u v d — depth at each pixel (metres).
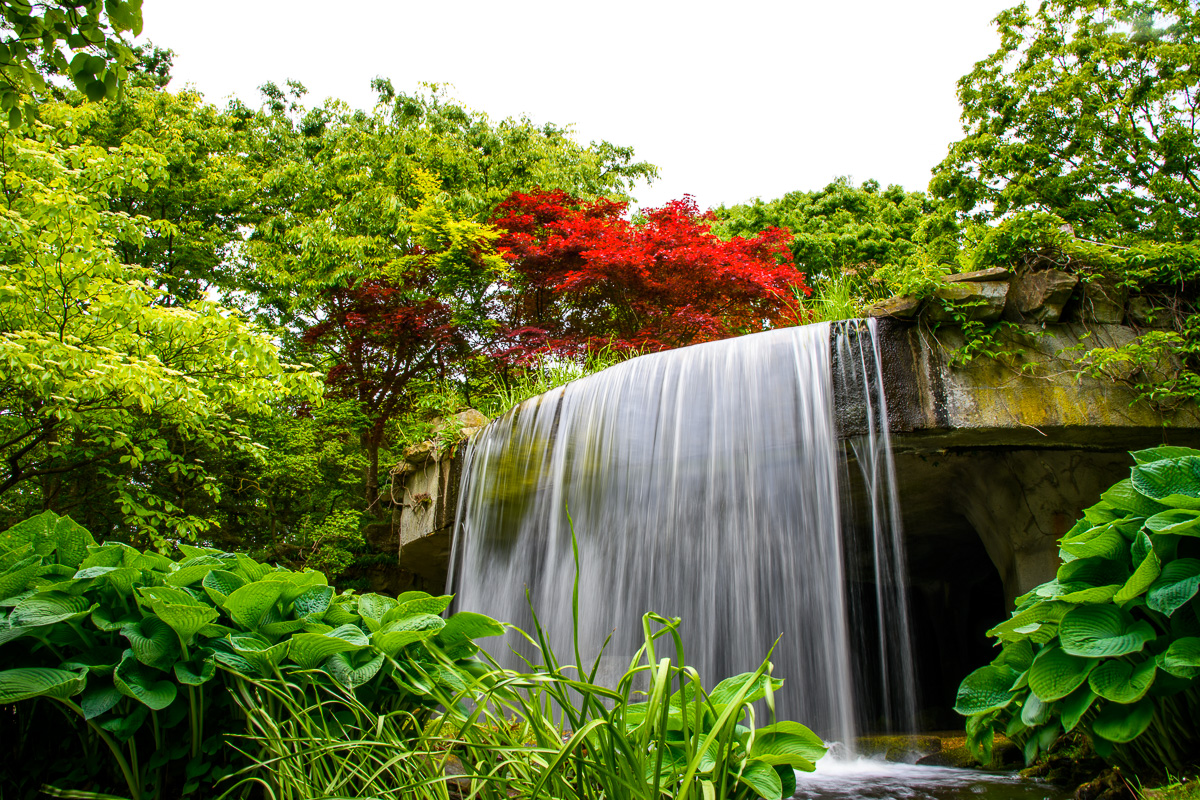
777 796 1.29
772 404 5.66
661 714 1.28
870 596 6.77
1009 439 5.23
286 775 1.55
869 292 7.03
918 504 6.68
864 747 4.40
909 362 5.34
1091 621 2.11
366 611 2.03
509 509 7.54
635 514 6.11
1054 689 2.14
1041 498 5.50
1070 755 3.08
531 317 13.30
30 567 1.73
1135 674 2.03
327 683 1.81
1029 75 16.25
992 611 8.04
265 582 1.84
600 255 10.52
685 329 10.47
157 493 11.28
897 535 5.16
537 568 6.89
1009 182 16.14
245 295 16.58
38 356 6.18
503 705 1.83
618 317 12.02
